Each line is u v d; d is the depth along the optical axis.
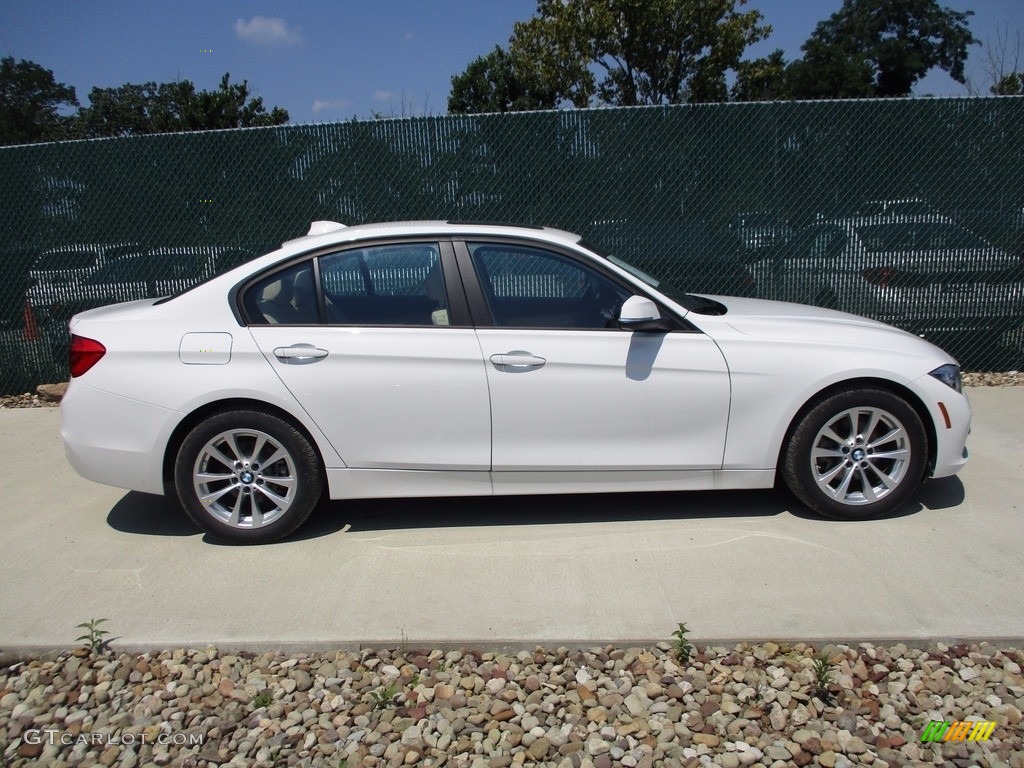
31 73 29.83
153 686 3.37
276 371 4.30
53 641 3.64
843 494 4.48
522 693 3.28
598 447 4.39
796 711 3.11
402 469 4.40
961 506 4.71
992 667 3.33
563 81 26.33
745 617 3.65
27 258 7.93
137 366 4.32
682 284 7.72
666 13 24.94
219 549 4.49
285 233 7.82
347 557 4.34
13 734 3.13
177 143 7.73
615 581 4.00
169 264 7.91
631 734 3.03
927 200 7.48
